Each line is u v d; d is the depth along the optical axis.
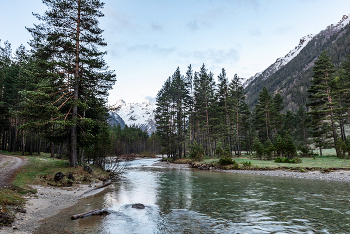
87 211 9.02
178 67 59.84
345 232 6.79
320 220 8.09
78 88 20.58
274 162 32.84
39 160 26.44
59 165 20.83
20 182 13.31
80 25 20.31
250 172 26.86
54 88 18.39
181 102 58.22
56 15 18.83
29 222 7.49
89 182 17.25
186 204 10.95
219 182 18.95
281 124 67.25
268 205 10.52
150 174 26.53
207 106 54.75
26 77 30.11
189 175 25.05
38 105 16.84
